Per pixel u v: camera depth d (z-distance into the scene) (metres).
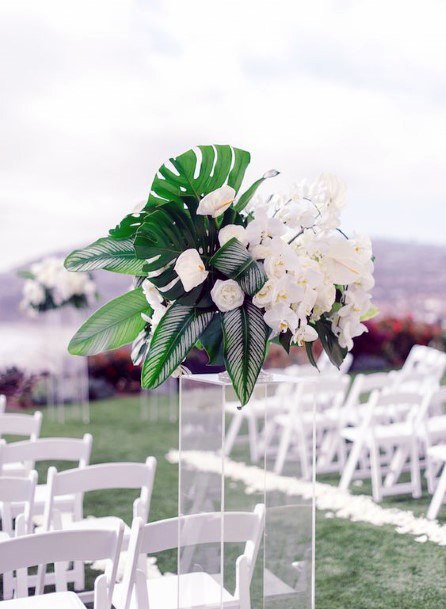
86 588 3.50
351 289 1.82
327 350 1.81
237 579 1.82
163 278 1.69
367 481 5.58
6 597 3.30
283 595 1.87
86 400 8.36
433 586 3.54
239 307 1.68
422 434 5.16
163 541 2.17
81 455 3.29
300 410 4.68
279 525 1.87
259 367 1.65
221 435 1.81
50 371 8.33
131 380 10.77
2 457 3.16
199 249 1.73
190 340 1.67
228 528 1.83
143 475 2.83
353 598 3.42
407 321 12.74
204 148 1.69
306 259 1.69
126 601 2.06
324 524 4.52
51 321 7.94
